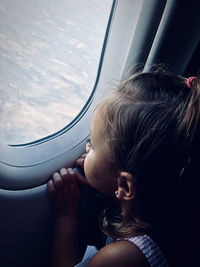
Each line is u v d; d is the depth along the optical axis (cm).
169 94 42
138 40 54
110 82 57
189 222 45
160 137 39
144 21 52
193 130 40
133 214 43
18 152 52
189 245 45
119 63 56
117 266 39
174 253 44
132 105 41
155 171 40
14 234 54
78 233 57
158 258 41
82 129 59
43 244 58
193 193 44
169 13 51
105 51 55
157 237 43
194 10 51
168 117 40
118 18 52
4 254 55
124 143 40
